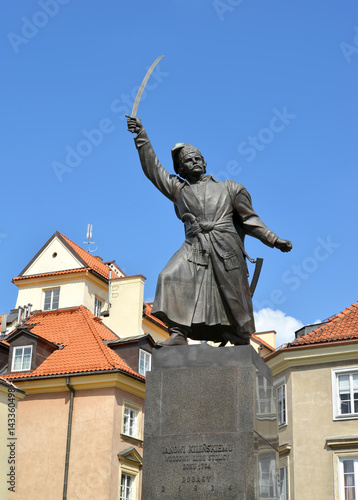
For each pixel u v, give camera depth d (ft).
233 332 31.60
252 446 27.61
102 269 142.51
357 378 95.25
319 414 95.76
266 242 32.42
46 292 135.64
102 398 100.07
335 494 91.04
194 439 28.25
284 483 96.37
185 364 29.50
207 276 31.55
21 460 100.63
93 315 121.80
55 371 103.09
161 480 27.94
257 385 29.12
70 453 98.68
